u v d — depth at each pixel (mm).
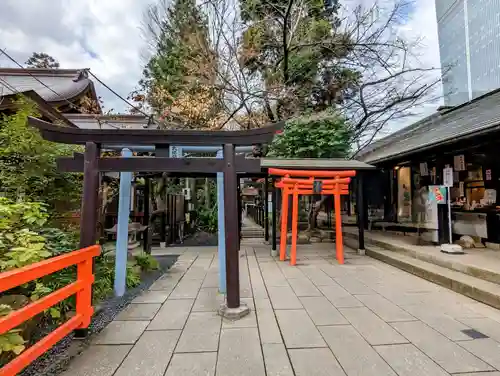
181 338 2500
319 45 10562
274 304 3328
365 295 3623
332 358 2143
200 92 10047
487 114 5637
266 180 8102
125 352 2264
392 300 3420
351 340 2426
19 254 2287
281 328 2680
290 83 10953
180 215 9422
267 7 10781
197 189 13477
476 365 2033
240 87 9891
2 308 1904
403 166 7922
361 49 10484
